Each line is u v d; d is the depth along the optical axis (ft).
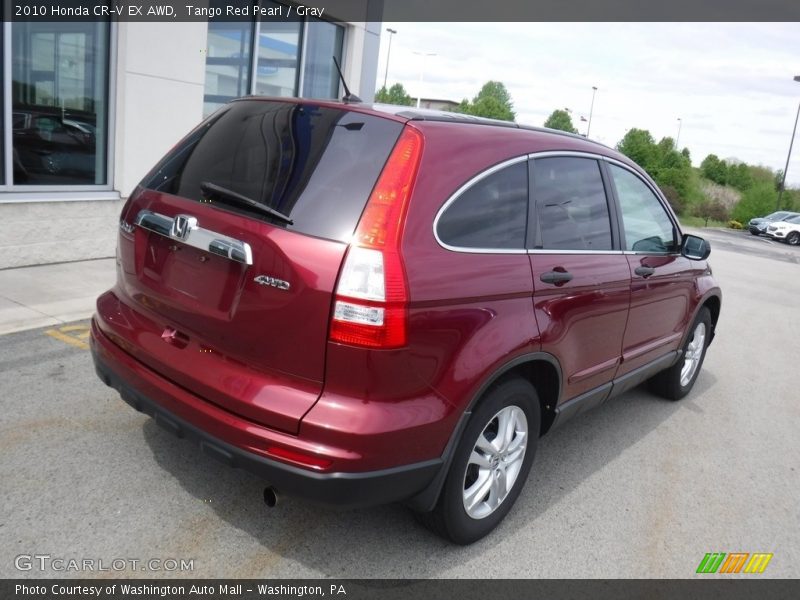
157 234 9.77
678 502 12.71
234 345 8.70
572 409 11.98
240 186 9.16
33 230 21.66
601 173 12.72
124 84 23.47
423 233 8.55
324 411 8.09
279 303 8.21
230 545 9.59
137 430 12.32
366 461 8.13
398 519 10.72
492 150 9.91
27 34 20.77
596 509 12.05
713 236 105.40
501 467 10.46
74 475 10.73
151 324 9.84
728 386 20.47
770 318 32.60
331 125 9.30
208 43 27.91
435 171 8.87
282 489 8.27
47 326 16.88
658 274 14.11
